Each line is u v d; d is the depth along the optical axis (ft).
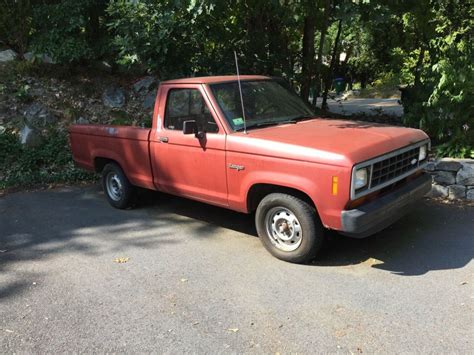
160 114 18.49
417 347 10.69
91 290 14.21
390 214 14.38
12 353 11.27
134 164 19.99
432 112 22.25
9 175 27.27
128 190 21.17
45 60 35.86
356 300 12.82
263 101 17.70
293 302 12.90
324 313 12.27
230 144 15.72
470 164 20.04
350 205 13.47
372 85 73.10
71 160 28.73
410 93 26.07
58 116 32.01
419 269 14.40
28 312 13.11
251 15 28.19
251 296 13.35
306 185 13.91
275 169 14.60
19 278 15.23
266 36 28.71
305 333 11.44
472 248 15.66
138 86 35.78
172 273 15.07
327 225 13.87
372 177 13.85
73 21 32.19
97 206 22.56
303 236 14.61
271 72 29.14
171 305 13.10
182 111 17.66
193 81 17.30
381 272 14.34
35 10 33.32
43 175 26.84
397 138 15.14
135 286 14.33
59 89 34.17
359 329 11.49
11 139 29.04
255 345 11.09
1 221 20.81
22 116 31.09
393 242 16.44
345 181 13.16
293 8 26.58
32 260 16.60
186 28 25.54
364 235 13.97
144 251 16.96
